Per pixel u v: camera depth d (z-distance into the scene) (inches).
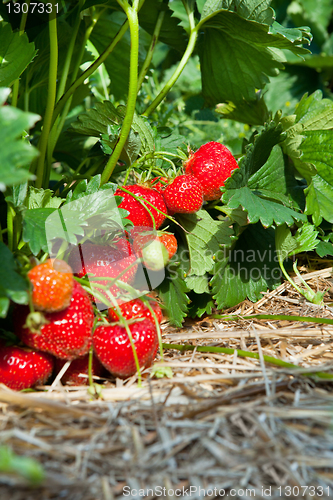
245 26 33.5
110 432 27.2
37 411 27.7
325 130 34.5
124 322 28.5
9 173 25.9
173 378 28.9
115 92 43.3
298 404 27.7
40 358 28.7
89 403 28.0
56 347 28.4
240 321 33.0
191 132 51.0
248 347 31.0
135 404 28.0
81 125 34.2
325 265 36.2
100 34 38.2
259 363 29.8
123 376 29.4
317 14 84.0
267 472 26.5
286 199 33.7
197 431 27.0
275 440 26.7
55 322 28.2
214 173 32.1
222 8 33.5
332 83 86.1
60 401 28.3
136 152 32.9
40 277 27.7
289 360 30.0
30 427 27.2
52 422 27.3
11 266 27.7
